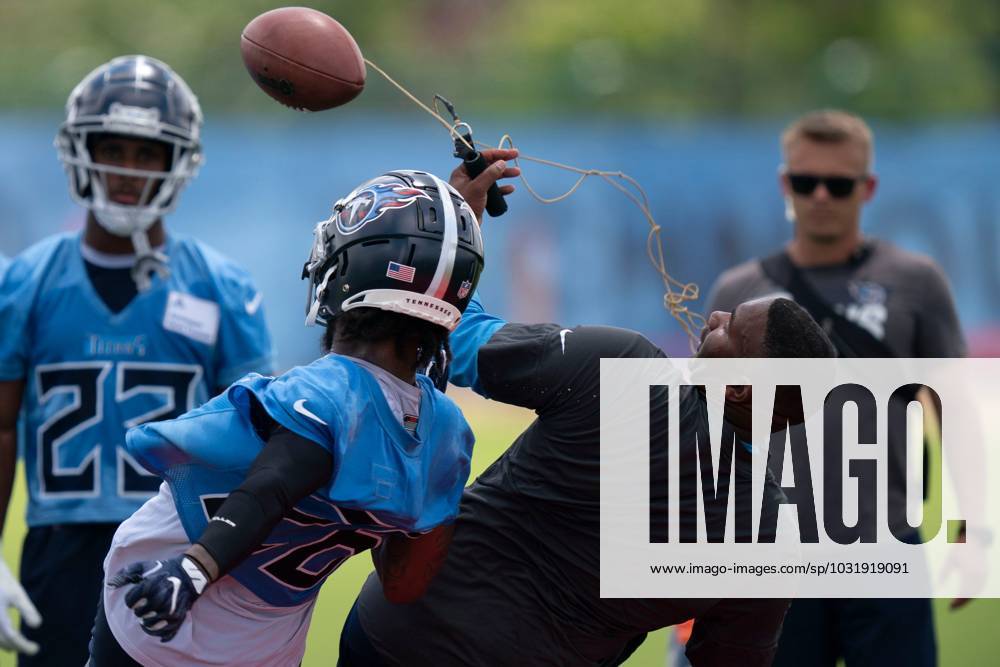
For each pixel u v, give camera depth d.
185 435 10.00
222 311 16.91
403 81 66.44
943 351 17.70
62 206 55.22
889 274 18.00
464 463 11.03
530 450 11.78
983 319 60.59
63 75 66.31
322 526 10.34
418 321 10.36
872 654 16.70
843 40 100.19
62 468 16.22
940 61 71.88
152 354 16.53
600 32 101.38
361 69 12.42
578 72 69.00
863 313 17.78
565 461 11.48
